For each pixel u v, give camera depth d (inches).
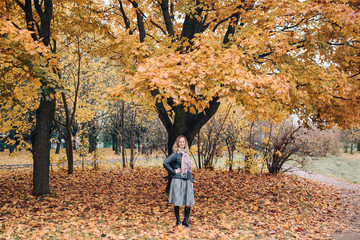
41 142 273.4
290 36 236.1
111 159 811.4
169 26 284.7
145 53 206.5
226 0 239.0
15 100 217.9
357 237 179.2
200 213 224.1
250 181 379.2
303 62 231.8
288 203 273.9
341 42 241.9
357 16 189.3
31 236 159.5
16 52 172.6
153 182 360.5
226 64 171.2
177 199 183.8
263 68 234.4
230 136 478.6
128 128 864.9
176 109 287.1
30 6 273.6
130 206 240.2
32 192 275.1
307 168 663.8
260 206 255.6
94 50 253.6
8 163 745.0
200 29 298.4
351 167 877.2
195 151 491.8
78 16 254.1
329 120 266.8
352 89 217.8
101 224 187.5
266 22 218.1
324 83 196.4
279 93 171.2
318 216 237.9
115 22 340.2
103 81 585.6
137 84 169.5
